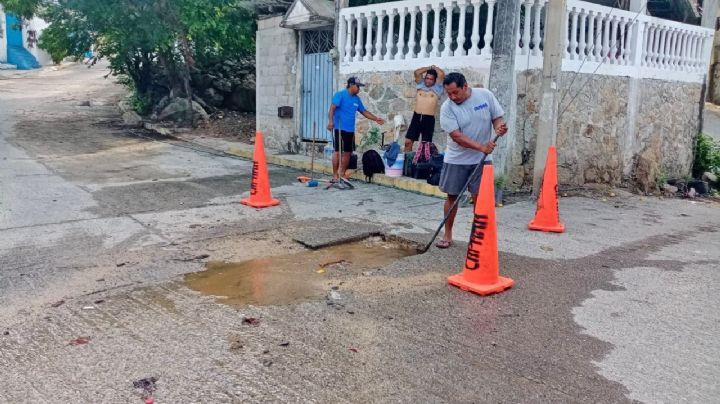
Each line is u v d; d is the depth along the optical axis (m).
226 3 14.03
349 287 4.53
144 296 4.28
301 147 11.60
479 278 4.43
